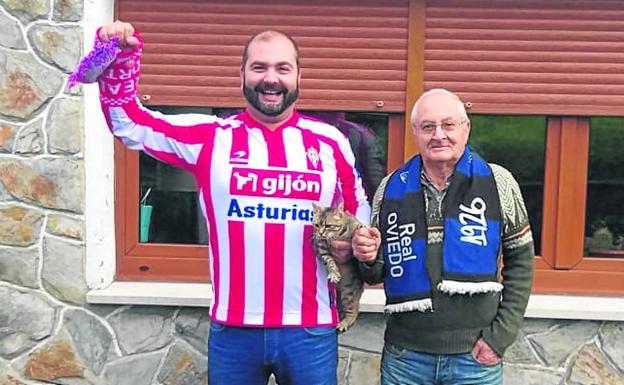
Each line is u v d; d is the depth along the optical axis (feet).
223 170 8.13
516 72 11.71
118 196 12.12
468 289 8.11
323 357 8.43
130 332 11.69
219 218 8.20
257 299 8.23
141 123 8.18
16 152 11.41
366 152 11.99
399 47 11.73
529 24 11.63
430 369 8.39
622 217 11.91
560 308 11.27
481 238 8.14
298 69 8.24
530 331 11.50
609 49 11.65
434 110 8.09
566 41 11.65
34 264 11.58
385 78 11.77
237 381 8.45
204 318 11.66
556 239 11.98
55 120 11.35
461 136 8.18
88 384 11.78
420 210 8.31
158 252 12.22
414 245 8.28
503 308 8.38
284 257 8.18
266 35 8.09
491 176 8.33
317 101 11.81
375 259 8.34
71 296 11.62
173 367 11.73
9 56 11.29
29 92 11.33
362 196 8.79
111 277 12.03
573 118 11.85
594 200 11.96
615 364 11.45
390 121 11.93
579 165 11.89
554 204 11.96
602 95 11.69
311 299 8.33
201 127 8.30
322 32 11.75
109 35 7.52
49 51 11.28
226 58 11.85
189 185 12.28
